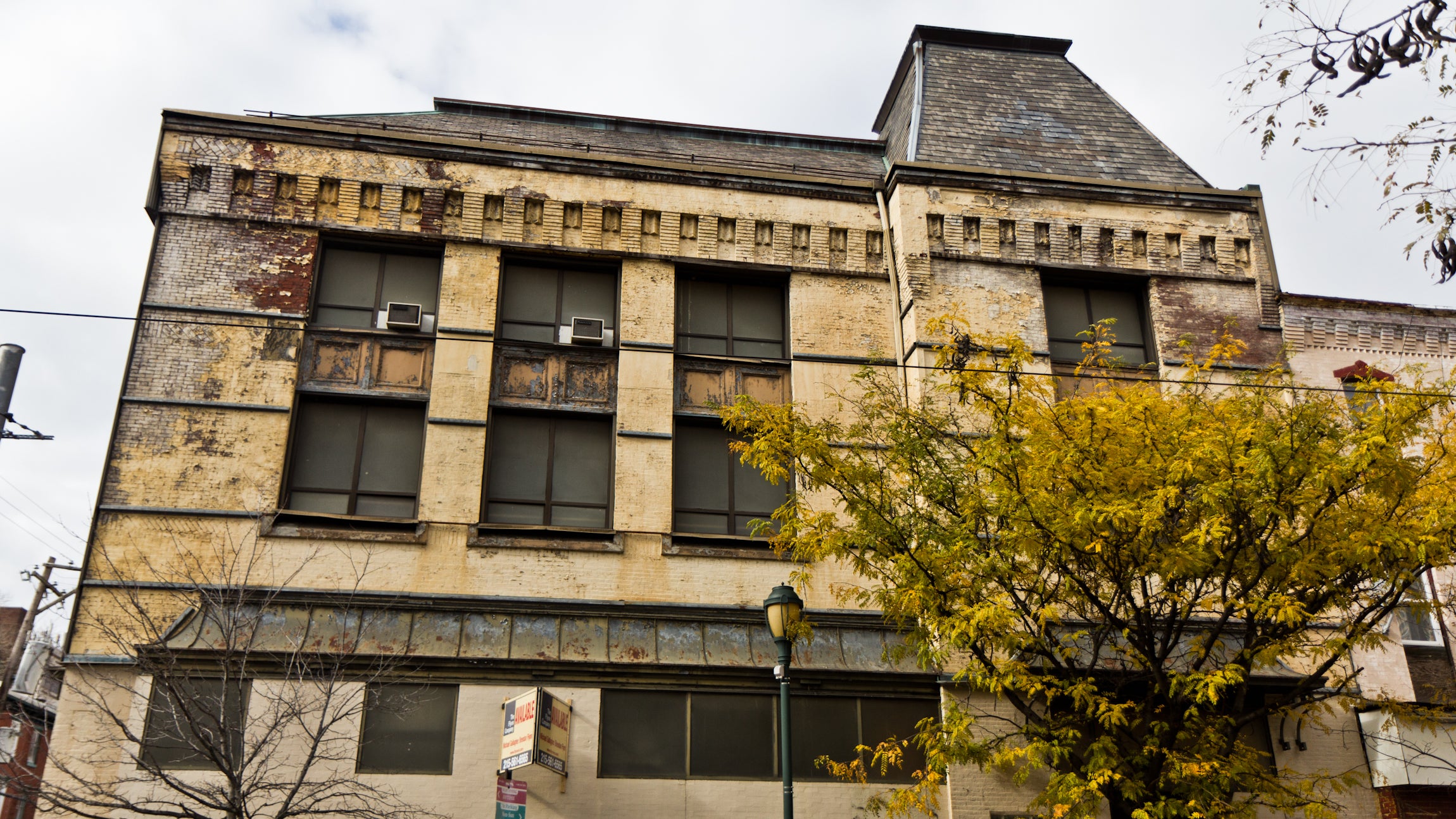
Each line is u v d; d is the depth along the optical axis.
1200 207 18.78
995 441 11.90
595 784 13.95
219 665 13.37
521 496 15.88
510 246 16.92
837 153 22.25
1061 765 13.85
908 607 12.12
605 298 17.34
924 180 18.08
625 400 16.41
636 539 15.62
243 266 15.92
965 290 17.50
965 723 12.15
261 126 16.61
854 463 14.82
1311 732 15.62
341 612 14.36
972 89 21.31
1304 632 12.30
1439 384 12.88
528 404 16.22
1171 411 12.48
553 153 17.44
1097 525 11.37
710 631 15.16
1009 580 12.16
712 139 21.88
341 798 13.16
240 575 14.30
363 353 16.00
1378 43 7.88
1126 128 21.12
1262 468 10.66
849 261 17.95
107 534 14.20
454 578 14.89
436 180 17.00
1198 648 12.27
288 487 15.18
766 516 16.47
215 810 12.70
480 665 14.13
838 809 14.37
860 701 15.05
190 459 14.77
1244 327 18.14
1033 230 18.14
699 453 16.66
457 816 13.47
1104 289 18.45
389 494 15.49
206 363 15.28
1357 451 10.98
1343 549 11.20
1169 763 11.52
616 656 14.56
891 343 17.52
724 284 17.83
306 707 12.61
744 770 14.46
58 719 13.12
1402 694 16.02
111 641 13.54
